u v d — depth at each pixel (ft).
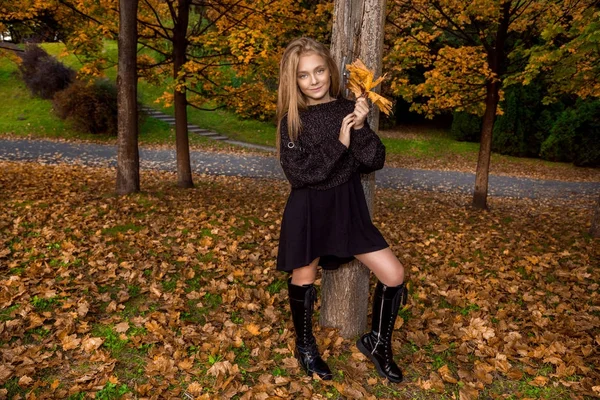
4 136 51.57
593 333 10.21
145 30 29.53
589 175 50.93
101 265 12.59
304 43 6.72
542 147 56.95
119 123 23.43
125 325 9.24
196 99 31.40
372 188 8.38
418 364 8.62
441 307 11.43
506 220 25.94
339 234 7.00
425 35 29.19
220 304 10.78
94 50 27.40
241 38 23.89
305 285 7.54
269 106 30.37
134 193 23.77
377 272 7.39
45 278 11.50
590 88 27.48
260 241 16.42
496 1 26.27
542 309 11.34
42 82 59.88
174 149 51.80
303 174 6.59
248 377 7.98
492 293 12.52
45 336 8.84
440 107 30.71
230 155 50.57
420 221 24.06
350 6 7.74
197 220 18.71
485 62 27.99
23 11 25.64
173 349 8.57
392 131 68.54
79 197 22.48
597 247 17.78
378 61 7.94
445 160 56.18
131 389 7.47
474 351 9.15
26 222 16.53
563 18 25.94
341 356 8.62
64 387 7.39
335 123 6.79
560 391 7.93
